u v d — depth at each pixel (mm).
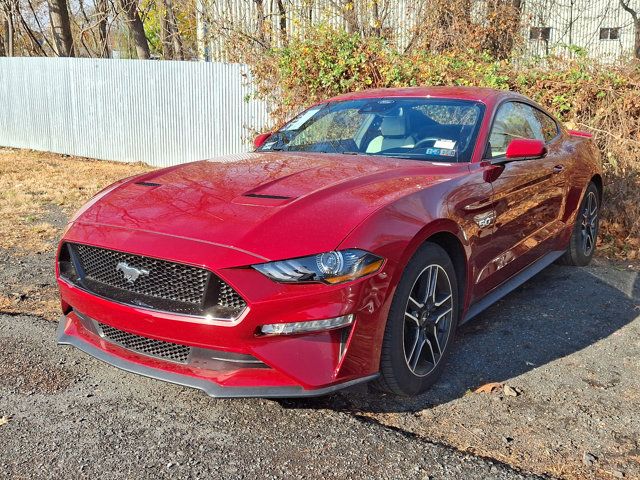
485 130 3986
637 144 6672
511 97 4598
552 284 5082
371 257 2729
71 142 14109
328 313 2625
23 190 9172
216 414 2994
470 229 3422
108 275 2969
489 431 2854
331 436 2797
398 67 8102
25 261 5555
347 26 13688
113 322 2895
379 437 2787
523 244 4242
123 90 12719
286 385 2689
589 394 3213
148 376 2844
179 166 3898
